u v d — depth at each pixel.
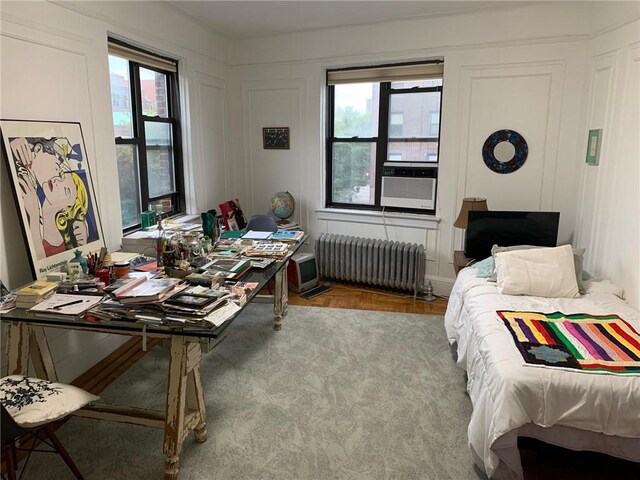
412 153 4.52
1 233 2.39
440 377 2.88
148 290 2.12
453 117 4.11
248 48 4.74
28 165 2.44
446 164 4.21
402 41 4.15
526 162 3.93
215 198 4.68
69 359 2.83
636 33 2.79
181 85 4.03
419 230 4.46
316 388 2.75
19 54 2.40
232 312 2.07
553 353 2.07
